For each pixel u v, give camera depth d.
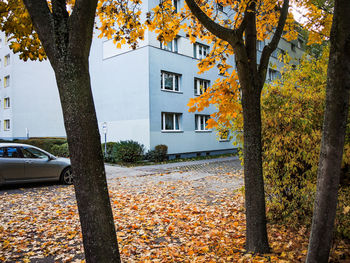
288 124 4.64
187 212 5.95
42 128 27.80
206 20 3.39
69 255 3.91
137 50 17.38
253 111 3.62
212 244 4.27
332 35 2.38
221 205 6.48
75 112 2.28
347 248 3.73
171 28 4.43
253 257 3.44
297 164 4.51
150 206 6.39
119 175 11.33
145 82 16.92
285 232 4.47
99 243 2.31
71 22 2.29
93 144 2.33
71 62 2.27
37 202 6.90
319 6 4.46
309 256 2.56
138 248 4.14
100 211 2.32
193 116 19.91
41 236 4.65
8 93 29.34
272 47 3.78
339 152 2.38
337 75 2.35
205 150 20.94
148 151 16.72
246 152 3.69
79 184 2.30
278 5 4.77
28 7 2.38
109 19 4.33
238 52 3.51
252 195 3.66
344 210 3.82
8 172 8.25
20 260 3.78
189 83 19.69
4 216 5.73
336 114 2.36
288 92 4.75
